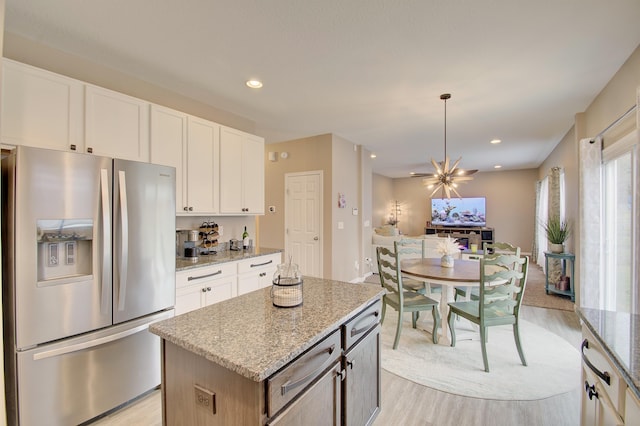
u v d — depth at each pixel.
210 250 3.31
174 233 2.36
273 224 5.56
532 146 5.86
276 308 1.56
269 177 5.63
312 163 5.07
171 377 1.27
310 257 5.09
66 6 1.88
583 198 3.44
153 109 2.63
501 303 2.59
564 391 2.23
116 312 1.97
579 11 1.91
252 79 2.89
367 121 4.20
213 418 1.13
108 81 2.65
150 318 2.19
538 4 1.85
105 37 2.22
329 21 2.03
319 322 1.36
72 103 2.14
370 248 6.25
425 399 2.15
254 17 1.99
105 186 1.91
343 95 3.27
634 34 2.16
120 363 2.02
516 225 8.94
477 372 2.49
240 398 1.04
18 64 1.90
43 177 1.68
